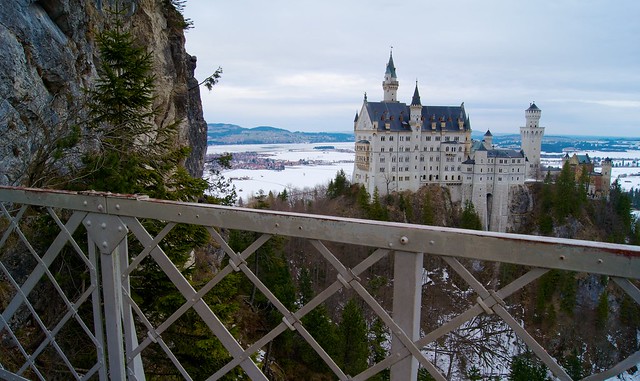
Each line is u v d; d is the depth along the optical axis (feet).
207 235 28.32
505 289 6.88
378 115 284.41
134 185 27.40
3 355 19.12
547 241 6.53
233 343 9.17
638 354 6.35
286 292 79.30
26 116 27.50
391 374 8.05
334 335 75.25
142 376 10.85
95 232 10.15
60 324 10.98
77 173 26.89
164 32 64.75
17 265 21.97
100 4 43.65
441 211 280.92
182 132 71.26
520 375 77.97
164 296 25.77
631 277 6.04
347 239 7.89
